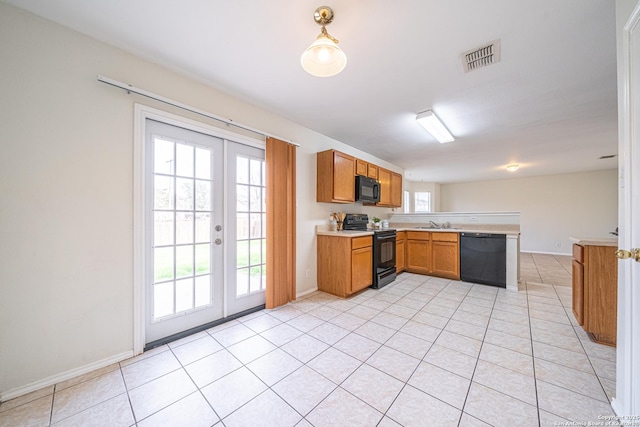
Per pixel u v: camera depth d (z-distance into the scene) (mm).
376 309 2723
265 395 1436
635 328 1143
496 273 3539
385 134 3584
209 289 2346
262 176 2801
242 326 2312
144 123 1893
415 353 1855
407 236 4465
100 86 1693
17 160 1418
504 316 2520
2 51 1386
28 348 1449
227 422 1250
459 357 1799
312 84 2254
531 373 1607
